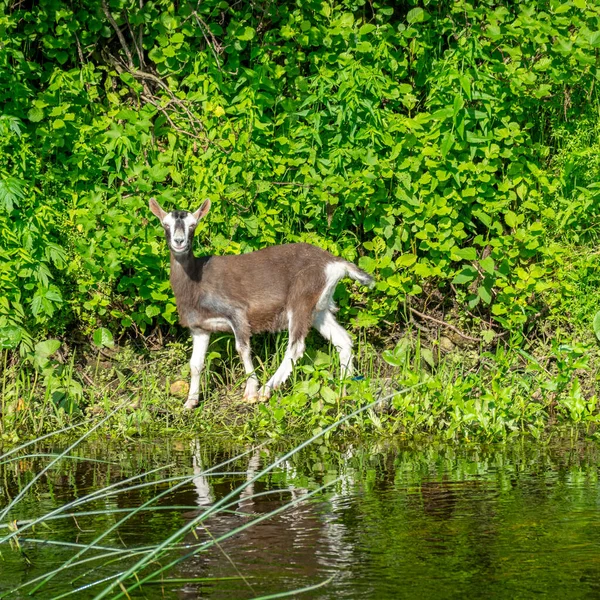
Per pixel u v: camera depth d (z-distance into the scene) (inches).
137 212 522.6
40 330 517.0
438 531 289.7
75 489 355.3
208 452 426.9
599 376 506.3
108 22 574.2
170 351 525.7
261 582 248.2
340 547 275.3
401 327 555.8
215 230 531.8
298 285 506.3
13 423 472.7
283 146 536.4
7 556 277.1
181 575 255.6
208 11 557.9
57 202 528.7
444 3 573.0
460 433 455.5
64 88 540.7
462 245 569.6
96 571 262.7
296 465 392.8
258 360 524.7
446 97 534.6
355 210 541.6
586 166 555.8
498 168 554.3
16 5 565.0
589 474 367.9
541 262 545.3
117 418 477.7
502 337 549.0
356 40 555.2
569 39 537.3
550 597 235.1
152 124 554.3
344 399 468.4
